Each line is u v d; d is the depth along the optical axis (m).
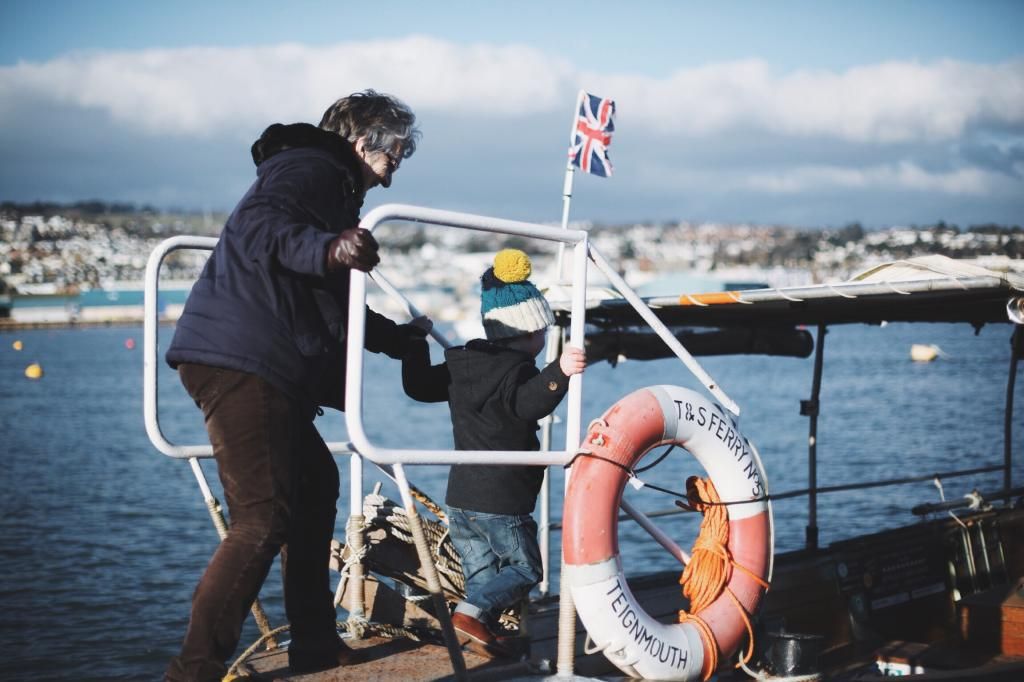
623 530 14.41
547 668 3.66
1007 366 51.62
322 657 3.71
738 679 4.43
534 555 3.92
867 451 22.39
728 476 3.98
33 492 18.83
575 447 3.59
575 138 7.05
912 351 58.59
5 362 78.75
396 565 4.35
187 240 3.81
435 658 3.86
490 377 3.73
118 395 47.19
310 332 3.22
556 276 6.52
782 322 6.64
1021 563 7.27
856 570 6.18
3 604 11.29
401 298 4.02
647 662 3.58
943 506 6.95
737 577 3.95
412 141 3.66
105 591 11.87
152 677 9.05
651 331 6.10
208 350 3.09
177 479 20.39
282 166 3.27
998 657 5.76
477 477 3.85
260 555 3.11
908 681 4.22
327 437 30.59
